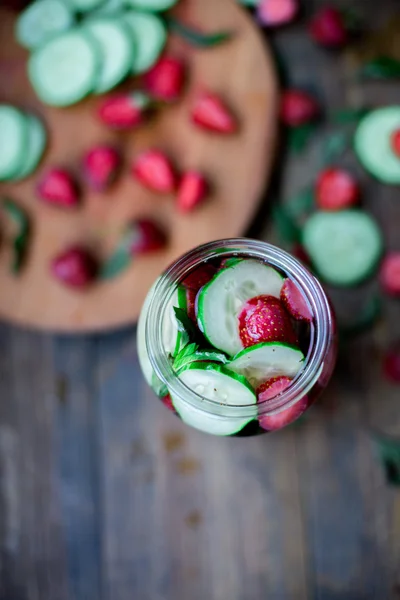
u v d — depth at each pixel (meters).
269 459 0.58
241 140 0.58
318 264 0.59
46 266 0.59
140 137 0.59
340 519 0.58
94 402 0.59
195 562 0.58
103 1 0.59
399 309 0.59
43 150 0.59
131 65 0.59
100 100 0.59
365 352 0.58
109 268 0.58
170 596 0.58
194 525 0.58
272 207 0.59
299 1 0.59
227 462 0.58
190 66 0.59
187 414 0.46
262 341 0.44
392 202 0.59
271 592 0.58
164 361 0.44
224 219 0.58
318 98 0.59
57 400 0.59
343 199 0.58
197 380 0.43
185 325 0.44
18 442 0.59
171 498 0.58
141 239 0.57
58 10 0.59
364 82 0.59
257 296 0.44
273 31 0.60
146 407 0.59
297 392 0.43
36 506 0.59
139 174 0.58
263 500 0.58
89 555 0.59
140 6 0.59
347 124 0.59
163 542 0.58
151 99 0.59
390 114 0.59
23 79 0.59
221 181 0.58
